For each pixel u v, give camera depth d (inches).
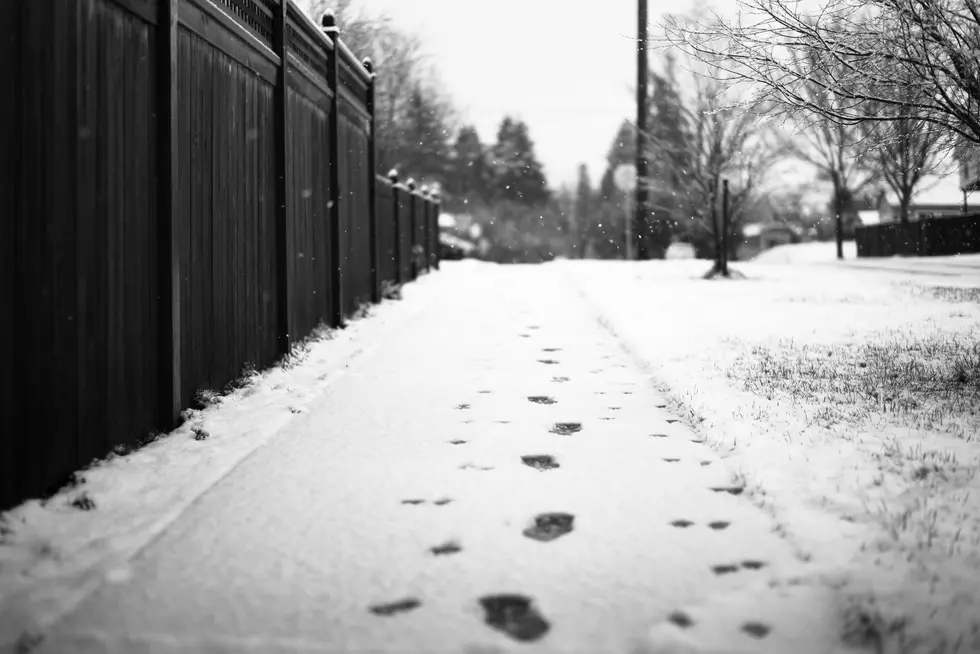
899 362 319.3
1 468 155.0
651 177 1096.8
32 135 160.4
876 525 153.4
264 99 318.7
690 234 1250.0
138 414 210.2
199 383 251.6
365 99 540.1
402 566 140.5
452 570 138.7
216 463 199.2
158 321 220.2
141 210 209.0
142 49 208.4
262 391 277.9
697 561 142.1
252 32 308.7
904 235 1328.7
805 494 171.5
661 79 896.9
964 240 1180.5
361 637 115.6
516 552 146.5
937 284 692.1
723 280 770.2
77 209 178.1
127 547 147.1
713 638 114.7
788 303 544.1
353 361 347.9
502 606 125.8
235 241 283.6
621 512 167.0
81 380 181.6
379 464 201.8
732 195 902.4
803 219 2444.6
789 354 341.7
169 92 217.5
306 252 381.4
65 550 144.9
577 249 2832.2
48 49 165.6
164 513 164.7
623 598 128.0
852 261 1189.1
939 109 240.2
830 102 260.7
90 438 186.9
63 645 112.9
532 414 254.8
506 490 181.3
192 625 119.0
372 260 551.8
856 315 472.4
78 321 179.8
